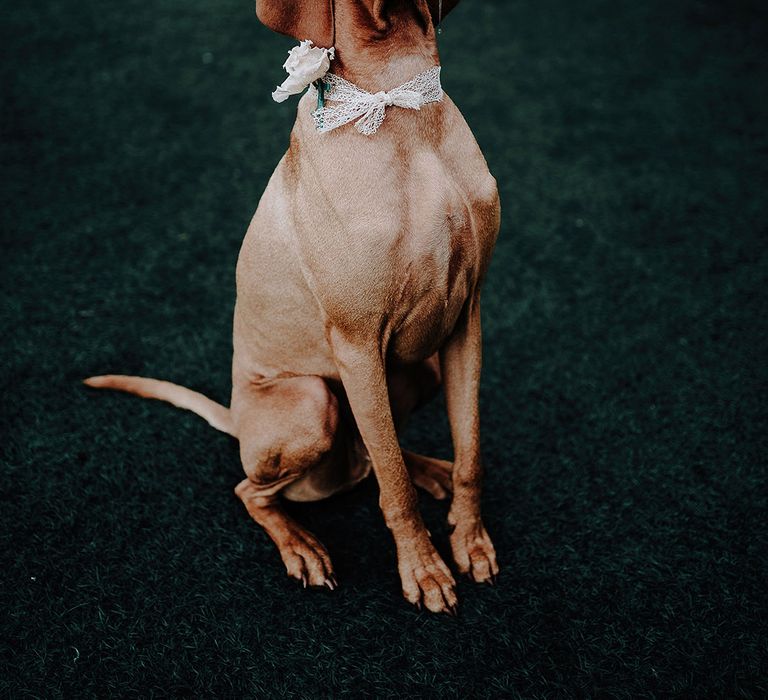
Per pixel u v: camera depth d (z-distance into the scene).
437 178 1.67
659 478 2.31
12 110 4.05
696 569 2.06
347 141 1.65
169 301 2.97
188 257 3.19
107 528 2.17
